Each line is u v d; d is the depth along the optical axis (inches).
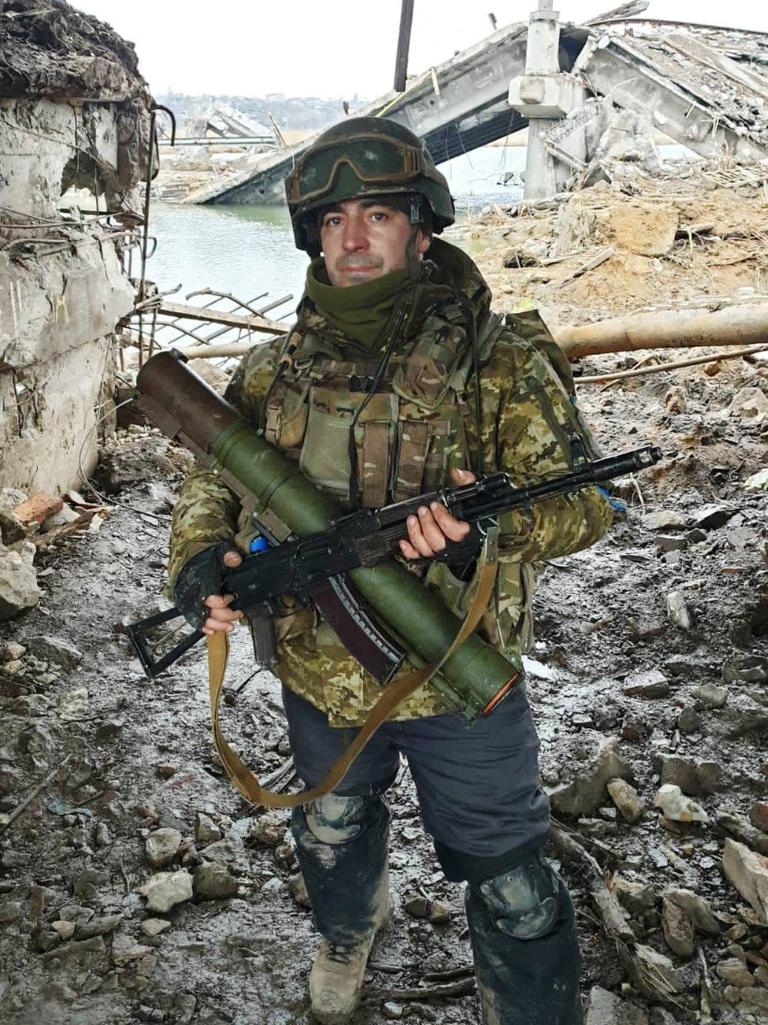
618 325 216.8
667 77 820.6
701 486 202.4
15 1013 88.7
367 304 73.7
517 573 75.4
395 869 105.7
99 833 110.0
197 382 79.0
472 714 70.3
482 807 73.9
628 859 104.9
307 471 74.8
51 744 125.0
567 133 813.9
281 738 128.5
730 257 526.6
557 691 137.3
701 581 159.9
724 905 98.6
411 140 74.8
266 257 644.1
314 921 89.0
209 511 79.4
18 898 101.5
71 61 189.8
